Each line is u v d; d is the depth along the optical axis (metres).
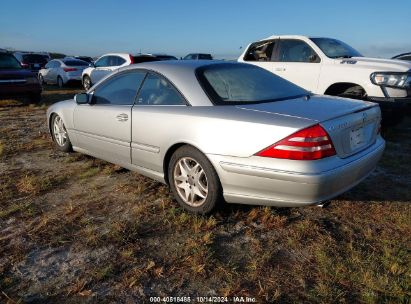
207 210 3.31
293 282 2.54
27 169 4.73
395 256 2.80
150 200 3.76
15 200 3.80
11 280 2.54
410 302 2.33
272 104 3.24
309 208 3.59
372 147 3.41
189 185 3.42
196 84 3.46
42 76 19.72
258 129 2.91
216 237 3.08
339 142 2.93
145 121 3.70
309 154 2.76
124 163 4.16
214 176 3.17
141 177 4.36
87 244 2.97
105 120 4.22
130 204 3.68
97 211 3.54
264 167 2.87
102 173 4.53
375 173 4.57
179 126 3.37
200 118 3.23
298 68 6.88
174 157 3.48
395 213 3.49
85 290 2.44
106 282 2.53
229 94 3.41
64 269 2.66
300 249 2.92
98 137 4.41
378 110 3.55
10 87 10.43
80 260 2.76
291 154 2.77
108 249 2.90
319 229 3.20
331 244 2.98
